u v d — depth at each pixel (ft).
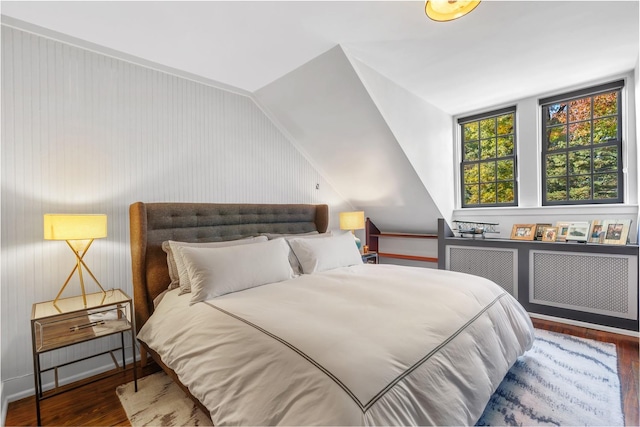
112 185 7.77
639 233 9.00
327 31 7.07
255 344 4.38
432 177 12.09
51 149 6.91
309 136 11.71
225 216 9.56
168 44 7.51
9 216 6.42
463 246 12.48
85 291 7.30
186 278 7.02
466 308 5.72
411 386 3.76
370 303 5.69
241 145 10.59
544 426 5.22
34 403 6.26
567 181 11.05
